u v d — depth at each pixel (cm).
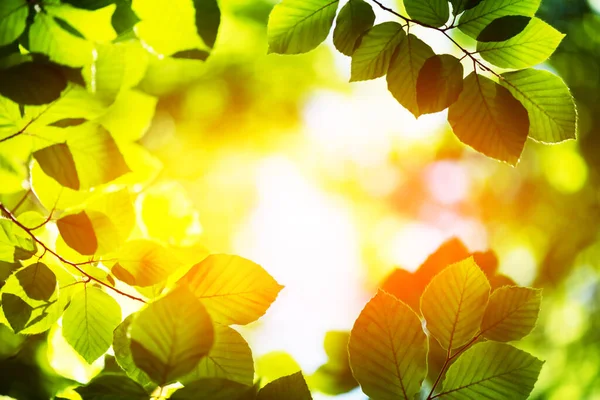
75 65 117
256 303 118
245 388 114
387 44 122
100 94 118
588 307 275
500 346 117
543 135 121
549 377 243
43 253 122
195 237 136
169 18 120
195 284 117
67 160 118
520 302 117
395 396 116
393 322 117
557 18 326
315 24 123
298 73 435
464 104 121
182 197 136
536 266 305
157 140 422
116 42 121
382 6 122
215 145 446
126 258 122
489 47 120
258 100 437
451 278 118
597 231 328
